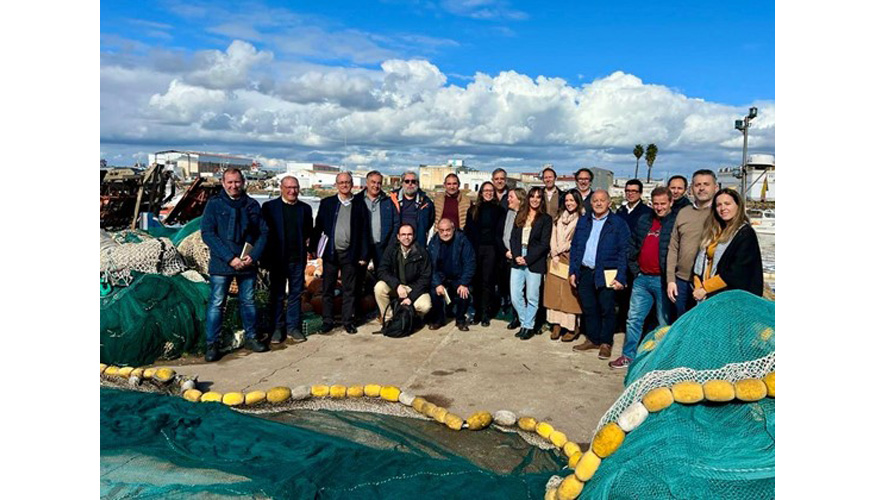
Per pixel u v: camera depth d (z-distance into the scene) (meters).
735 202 4.77
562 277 7.48
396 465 3.87
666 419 3.15
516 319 8.26
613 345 7.39
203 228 6.66
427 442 4.55
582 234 6.96
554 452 4.48
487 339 7.71
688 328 3.59
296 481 3.48
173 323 6.68
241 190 6.75
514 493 3.58
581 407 5.37
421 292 7.89
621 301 8.26
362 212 7.91
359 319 8.76
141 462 3.68
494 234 8.24
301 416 5.14
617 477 2.99
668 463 2.96
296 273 7.54
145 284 6.66
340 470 3.76
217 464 3.73
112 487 3.34
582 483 3.20
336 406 5.35
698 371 3.33
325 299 7.97
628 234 6.63
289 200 7.41
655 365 3.60
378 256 8.20
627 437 3.19
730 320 3.47
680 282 5.68
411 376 6.23
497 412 4.90
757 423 3.06
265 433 4.30
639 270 6.30
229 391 5.80
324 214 7.80
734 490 2.82
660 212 5.96
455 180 8.69
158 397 4.84
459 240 8.02
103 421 4.33
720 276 4.79
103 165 20.05
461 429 4.86
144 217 14.25
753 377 3.20
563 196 7.77
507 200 8.67
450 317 9.03
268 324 7.87
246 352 7.09
